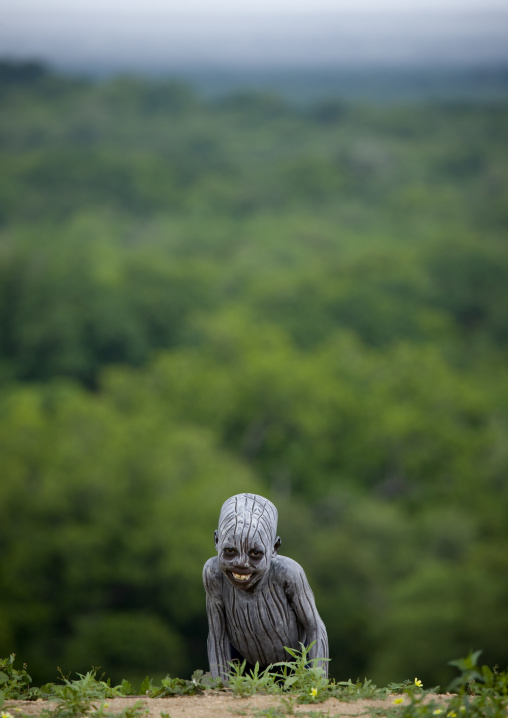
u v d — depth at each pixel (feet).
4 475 255.91
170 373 384.27
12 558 238.27
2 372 438.81
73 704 26.84
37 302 468.34
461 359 476.13
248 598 30.86
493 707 24.48
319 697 28.07
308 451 354.74
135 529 252.01
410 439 356.38
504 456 342.44
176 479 281.54
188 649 248.32
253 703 27.55
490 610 210.59
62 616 238.89
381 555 276.21
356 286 509.76
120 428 298.15
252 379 362.12
